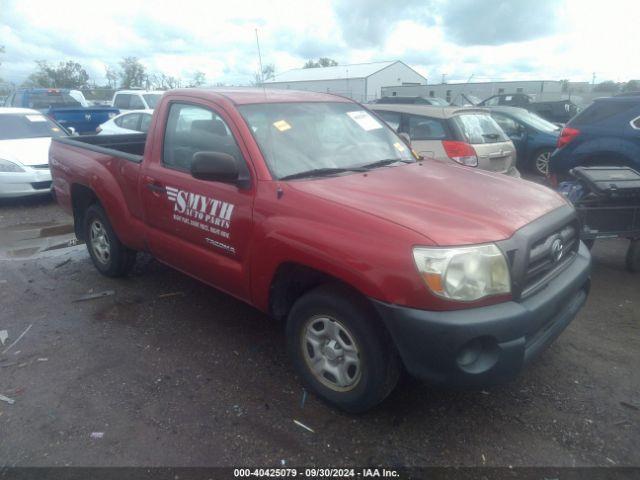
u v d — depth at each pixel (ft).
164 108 14.10
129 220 15.11
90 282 17.33
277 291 11.32
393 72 163.02
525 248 9.32
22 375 11.97
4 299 16.07
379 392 9.75
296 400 10.96
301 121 13.00
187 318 14.69
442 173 12.72
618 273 18.30
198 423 10.23
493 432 9.98
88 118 45.68
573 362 12.37
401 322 8.84
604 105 23.56
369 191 10.75
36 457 9.39
